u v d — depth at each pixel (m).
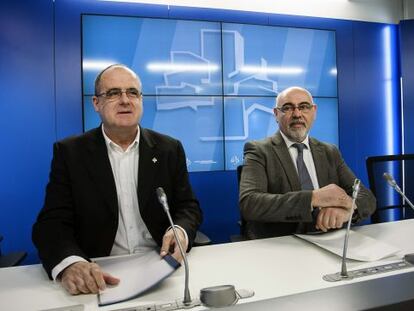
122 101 1.36
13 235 2.60
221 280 0.99
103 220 1.37
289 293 0.88
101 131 1.49
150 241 1.46
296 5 3.21
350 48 3.36
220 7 3.00
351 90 3.37
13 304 0.88
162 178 1.47
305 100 1.85
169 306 0.83
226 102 3.02
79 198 1.36
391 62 3.48
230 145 3.04
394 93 3.48
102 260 1.19
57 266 1.03
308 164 1.84
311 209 1.39
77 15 2.68
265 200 1.51
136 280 0.98
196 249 1.29
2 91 2.56
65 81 2.67
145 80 2.83
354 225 1.58
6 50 2.56
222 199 3.04
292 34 3.17
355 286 0.75
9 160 2.59
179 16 2.90
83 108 2.69
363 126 3.41
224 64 3.00
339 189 1.38
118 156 1.46
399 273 0.92
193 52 2.93
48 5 2.62
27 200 2.62
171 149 1.54
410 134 3.37
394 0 3.47
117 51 2.76
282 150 1.82
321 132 3.28
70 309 0.84
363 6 3.39
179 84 2.90
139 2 2.81
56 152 1.43
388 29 3.47
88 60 2.70
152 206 1.43
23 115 2.61
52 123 2.66
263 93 3.11
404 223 1.62
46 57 2.63
